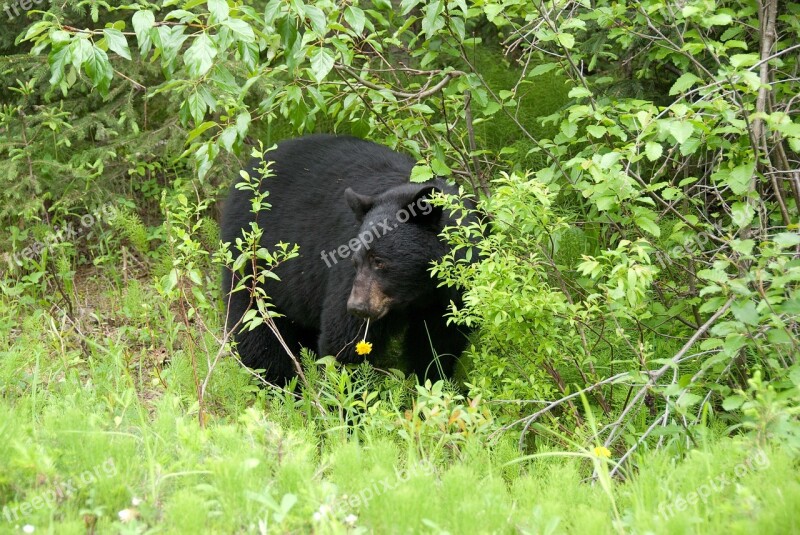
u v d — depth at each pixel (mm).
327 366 8508
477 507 5352
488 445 7105
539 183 7719
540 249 8266
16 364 8812
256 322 8359
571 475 6223
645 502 5680
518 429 8266
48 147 13602
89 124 13156
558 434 7445
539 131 13180
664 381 8703
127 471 5871
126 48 7234
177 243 11727
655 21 9258
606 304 7766
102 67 7180
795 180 7867
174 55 7281
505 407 8117
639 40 10562
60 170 13102
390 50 14078
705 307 6594
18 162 12992
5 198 12844
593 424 6898
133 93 13359
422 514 5395
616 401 8562
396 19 13695
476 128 13273
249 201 10328
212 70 8438
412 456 6402
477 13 9094
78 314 11539
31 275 11688
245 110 8641
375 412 7645
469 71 13406
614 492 6398
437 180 9547
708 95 7844
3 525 5309
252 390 8922
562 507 5711
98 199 13250
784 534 4926
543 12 8328
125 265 12664
